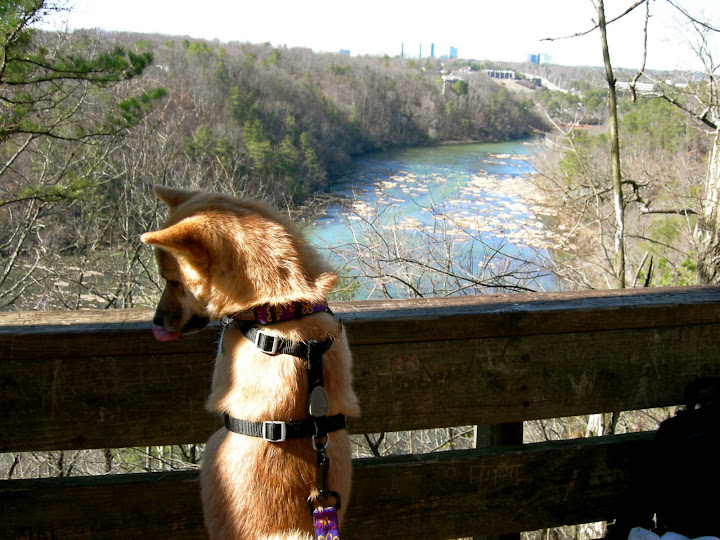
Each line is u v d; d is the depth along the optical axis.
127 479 2.40
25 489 2.34
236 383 2.06
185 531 2.43
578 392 2.73
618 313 2.70
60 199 10.20
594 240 11.72
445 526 2.61
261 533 1.93
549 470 2.69
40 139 13.34
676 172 14.36
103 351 2.35
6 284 15.03
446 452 2.65
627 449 2.76
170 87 20.50
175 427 2.44
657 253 12.94
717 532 2.43
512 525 2.67
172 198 2.55
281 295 2.09
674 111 17.89
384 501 2.54
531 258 10.12
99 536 2.38
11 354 2.30
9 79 8.89
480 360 2.62
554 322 2.65
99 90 12.30
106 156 14.88
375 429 2.56
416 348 2.55
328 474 2.03
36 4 8.55
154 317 2.35
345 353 2.20
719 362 2.86
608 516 2.77
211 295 2.14
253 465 1.97
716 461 2.44
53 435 2.37
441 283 9.44
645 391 2.79
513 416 2.68
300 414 1.99
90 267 14.84
